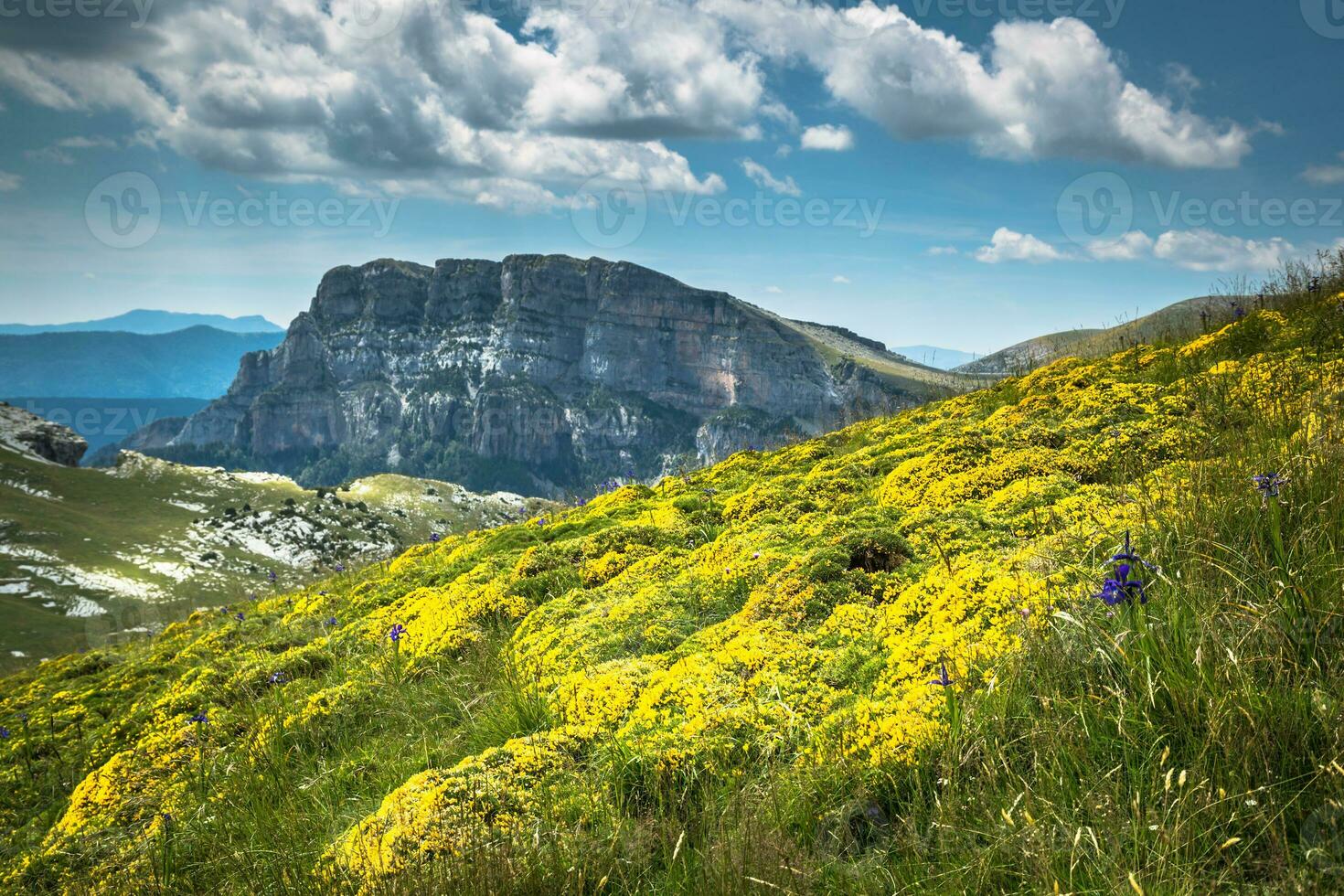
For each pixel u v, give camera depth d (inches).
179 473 7869.1
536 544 336.8
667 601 248.7
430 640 286.0
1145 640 132.6
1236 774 109.7
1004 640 154.9
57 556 5669.3
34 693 402.0
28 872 209.8
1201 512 167.5
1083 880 103.7
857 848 128.7
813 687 173.6
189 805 219.8
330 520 7194.9
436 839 151.1
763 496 319.0
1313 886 92.1
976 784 126.8
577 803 155.6
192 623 520.4
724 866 125.0
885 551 225.6
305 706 261.7
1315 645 128.1
